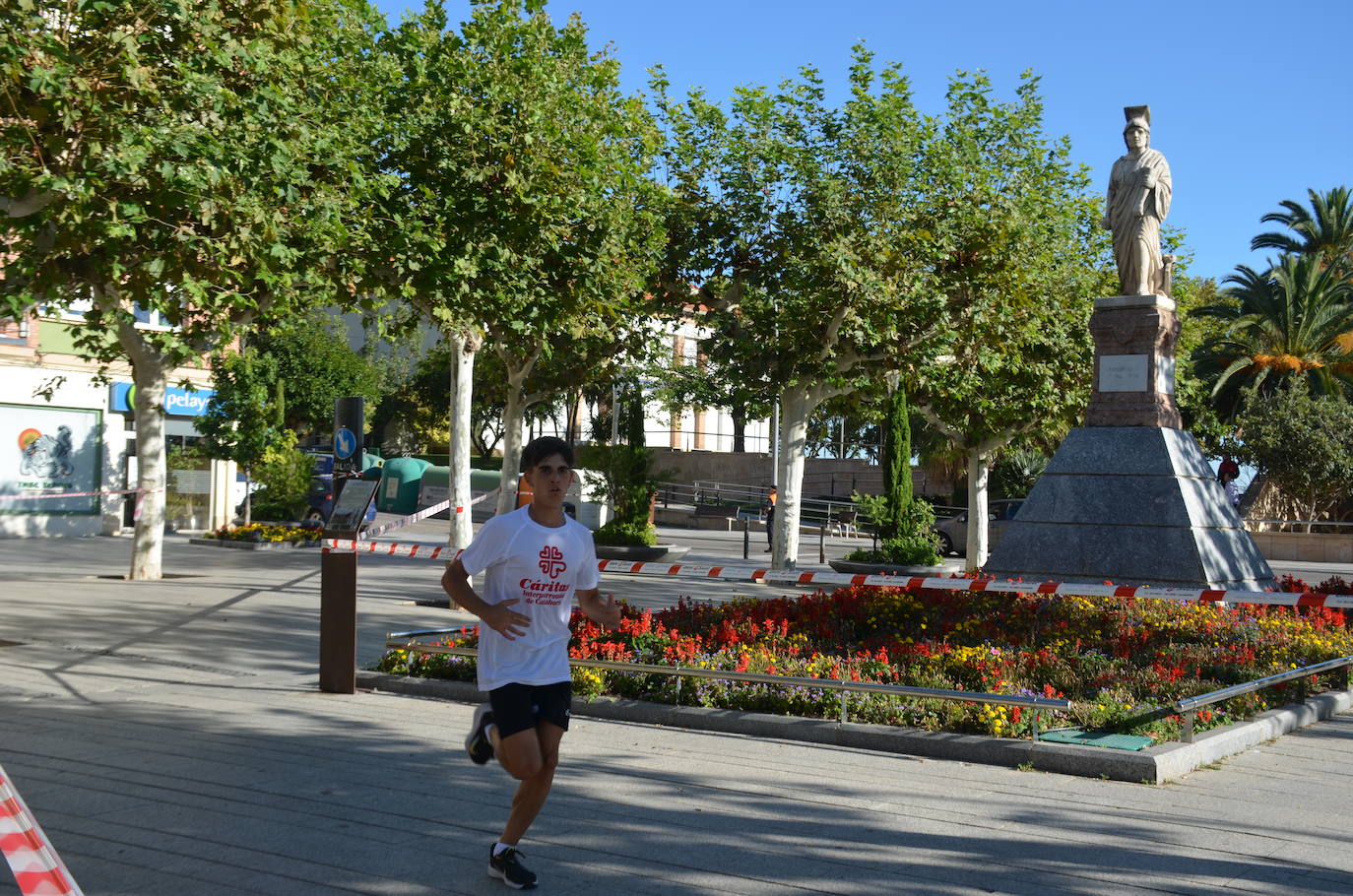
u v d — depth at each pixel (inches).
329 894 179.3
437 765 270.8
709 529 1964.8
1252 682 325.4
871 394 1065.5
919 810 237.5
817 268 888.3
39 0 457.7
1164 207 580.4
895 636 414.6
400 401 2273.6
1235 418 1611.7
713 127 957.8
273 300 645.9
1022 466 1723.7
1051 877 193.9
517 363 1054.4
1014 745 282.5
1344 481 1545.3
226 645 478.0
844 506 1987.0
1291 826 231.6
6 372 1151.0
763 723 315.9
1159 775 266.4
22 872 113.0
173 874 187.8
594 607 190.9
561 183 709.3
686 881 188.9
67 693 364.5
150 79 487.8
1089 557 556.1
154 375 754.2
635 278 796.0
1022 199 955.3
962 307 940.0
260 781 252.1
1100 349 581.9
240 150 509.4
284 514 1325.0
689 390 1585.9
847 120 914.1
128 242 523.5
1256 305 1624.0
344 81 657.6
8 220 467.8
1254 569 578.2
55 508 1195.3
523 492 707.4
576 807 233.9
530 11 758.5
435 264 645.9
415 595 704.4
